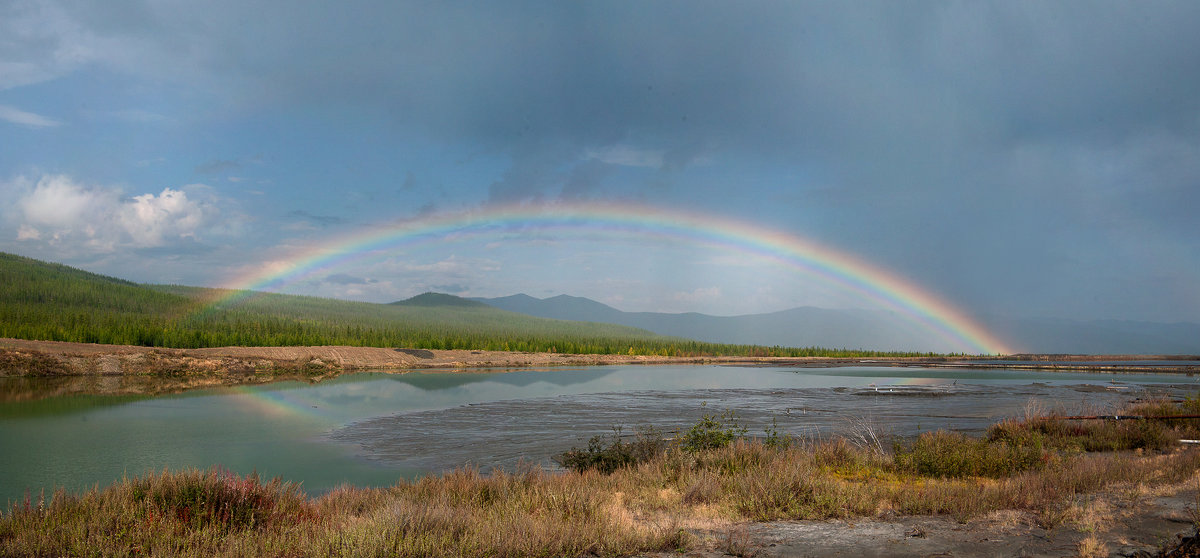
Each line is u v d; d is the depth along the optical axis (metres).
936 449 14.93
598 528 8.47
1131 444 18.91
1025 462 14.30
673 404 38.19
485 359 99.75
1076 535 8.35
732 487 11.62
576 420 30.47
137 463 19.22
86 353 59.06
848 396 44.28
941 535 8.54
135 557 7.57
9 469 18.00
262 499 9.86
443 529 8.30
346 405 36.84
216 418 30.03
